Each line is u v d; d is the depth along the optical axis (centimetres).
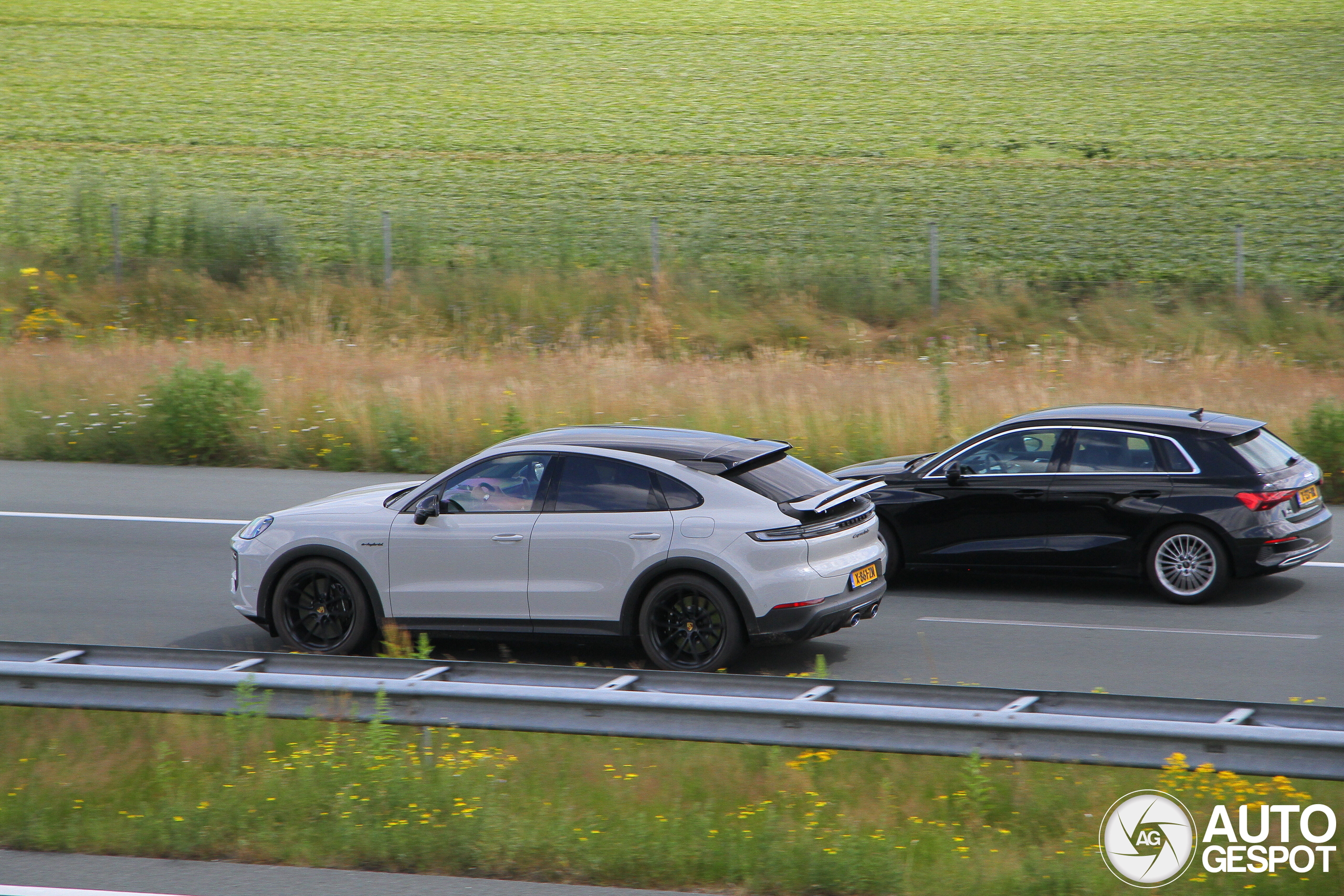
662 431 3731
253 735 2795
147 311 10512
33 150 14900
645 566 3431
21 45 19188
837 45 19538
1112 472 4338
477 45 19725
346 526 3653
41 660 3061
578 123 16238
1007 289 10388
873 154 14862
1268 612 4178
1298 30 19062
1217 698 3325
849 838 2327
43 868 2338
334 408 7250
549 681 2859
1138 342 9375
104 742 2891
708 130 15888
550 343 9738
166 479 6519
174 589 4506
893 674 3584
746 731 2606
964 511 4456
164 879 2288
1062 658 3712
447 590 3575
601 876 2280
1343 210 12388
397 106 16925
